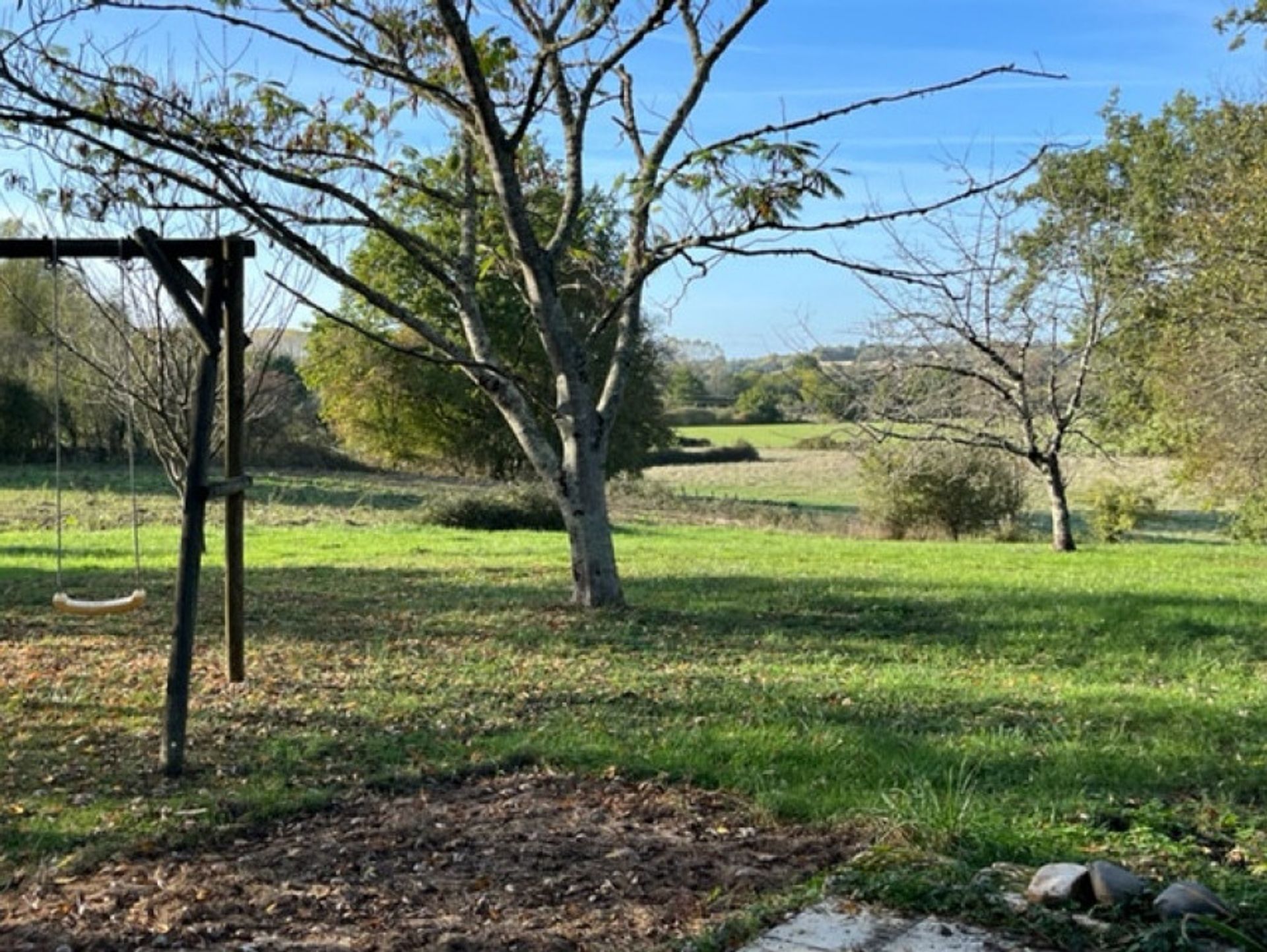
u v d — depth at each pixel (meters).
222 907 4.31
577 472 11.92
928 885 4.14
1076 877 4.11
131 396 15.32
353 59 10.19
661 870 4.66
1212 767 6.19
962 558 19.73
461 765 6.25
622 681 8.52
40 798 5.74
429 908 4.29
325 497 33.12
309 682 8.42
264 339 25.08
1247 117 25.42
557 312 11.42
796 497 42.94
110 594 13.20
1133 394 28.28
